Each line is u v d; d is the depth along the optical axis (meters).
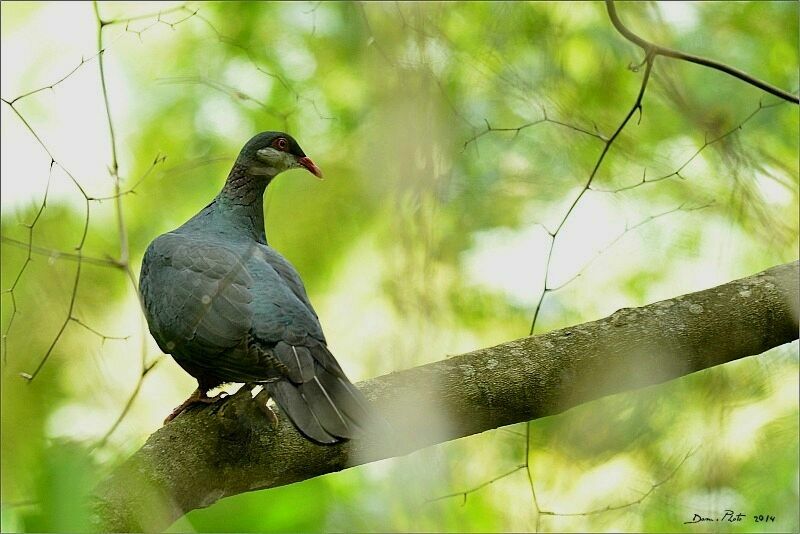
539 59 12.58
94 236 13.05
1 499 6.20
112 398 12.45
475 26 12.66
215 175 12.71
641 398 11.41
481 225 12.12
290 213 12.69
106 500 6.94
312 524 7.57
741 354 8.14
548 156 12.35
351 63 12.51
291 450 7.57
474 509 11.05
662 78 12.25
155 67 13.12
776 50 12.30
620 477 11.30
